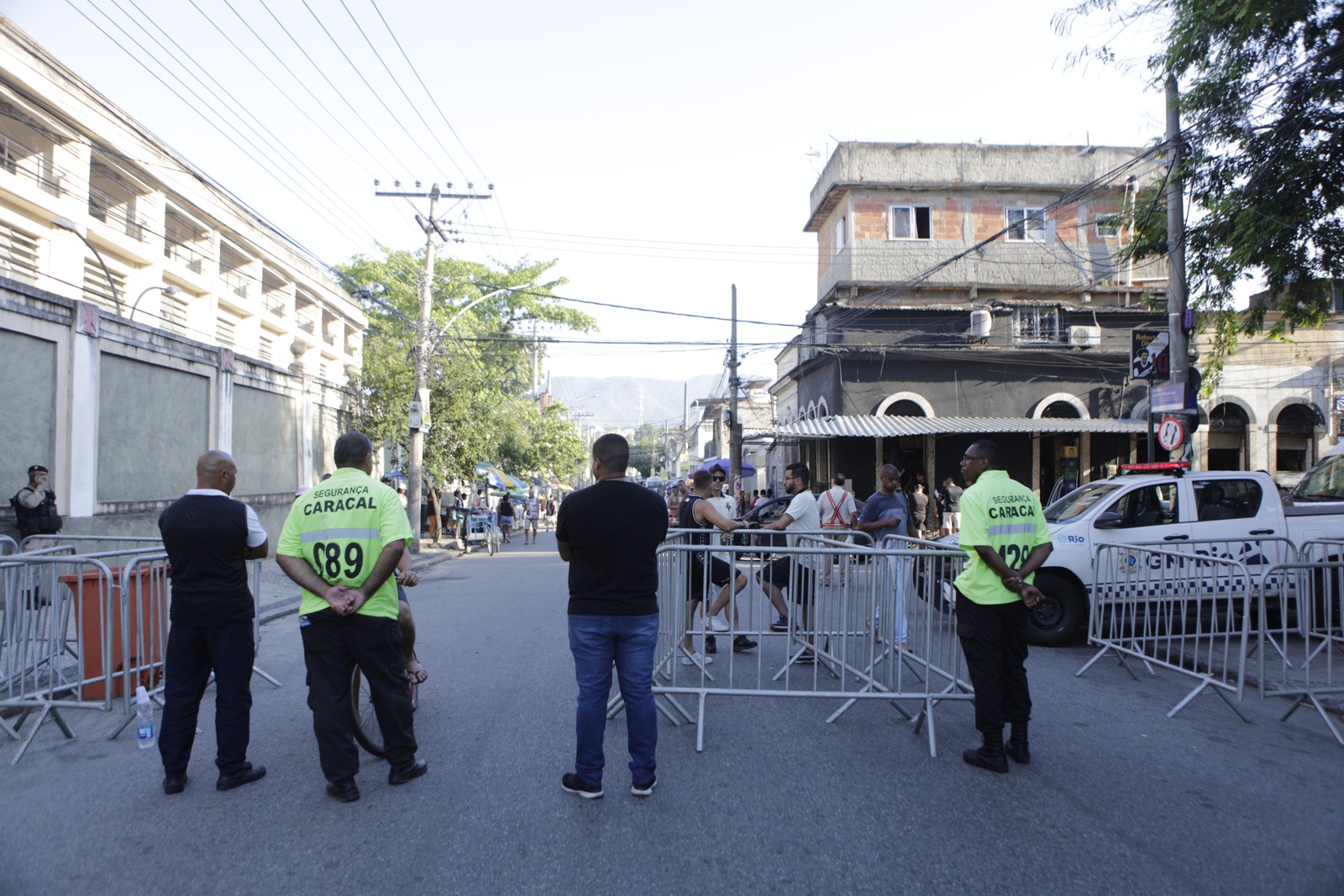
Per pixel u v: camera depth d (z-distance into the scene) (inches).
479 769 199.3
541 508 1973.4
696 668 293.7
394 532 184.1
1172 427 487.2
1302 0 358.9
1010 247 1043.3
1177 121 469.4
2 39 526.9
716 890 141.6
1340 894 141.3
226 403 667.4
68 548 327.9
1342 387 916.0
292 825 167.6
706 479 358.9
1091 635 310.7
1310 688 242.4
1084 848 158.4
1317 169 391.5
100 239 646.5
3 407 442.0
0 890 141.6
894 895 140.4
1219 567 337.1
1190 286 481.1
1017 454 997.8
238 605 189.5
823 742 221.3
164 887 142.7
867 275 1034.7
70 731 230.2
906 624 244.4
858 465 1003.9
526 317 1630.2
